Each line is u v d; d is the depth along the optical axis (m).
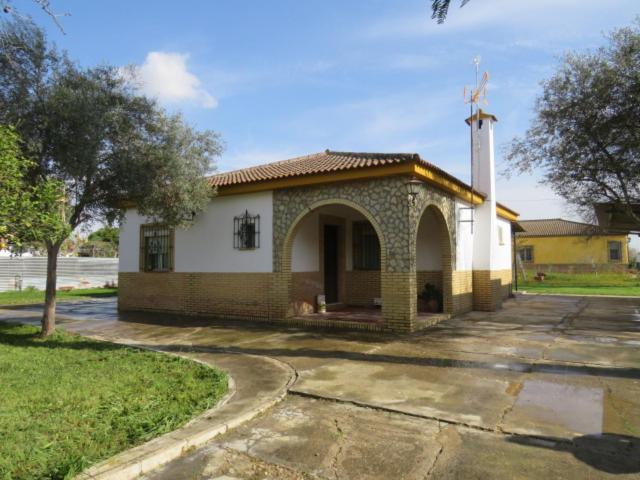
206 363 6.77
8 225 5.80
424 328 9.93
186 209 10.04
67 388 5.31
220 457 3.70
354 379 5.84
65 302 17.14
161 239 13.34
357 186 9.84
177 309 12.77
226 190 11.56
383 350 7.62
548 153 11.69
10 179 5.64
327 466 3.51
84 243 35.25
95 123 7.57
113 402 4.84
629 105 9.76
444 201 11.46
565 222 40.19
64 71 7.75
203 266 12.27
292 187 10.70
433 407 4.76
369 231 13.50
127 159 8.30
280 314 10.79
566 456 3.62
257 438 4.07
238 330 9.84
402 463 3.54
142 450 3.63
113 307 15.02
